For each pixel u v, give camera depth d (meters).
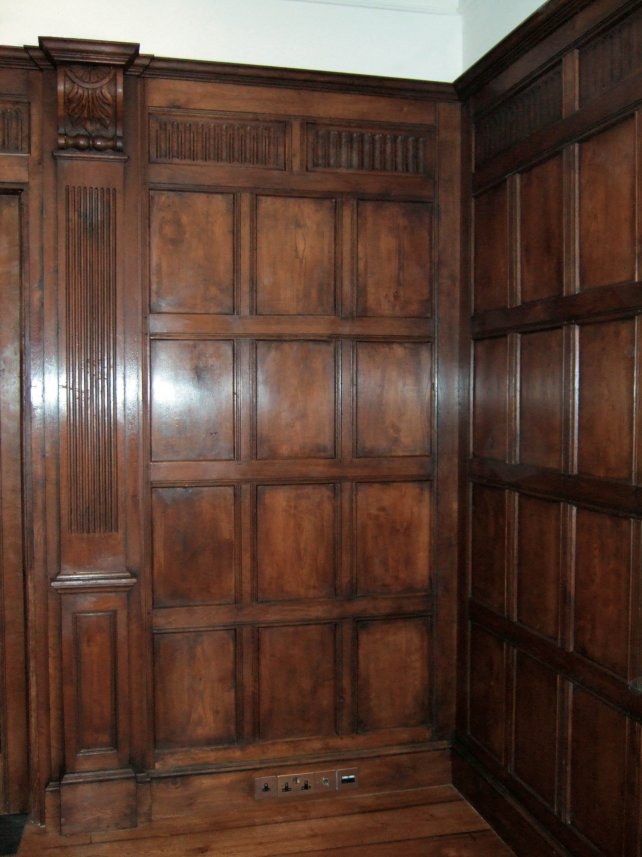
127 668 2.83
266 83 2.88
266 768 2.94
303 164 2.93
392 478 3.04
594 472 2.21
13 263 2.82
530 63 2.51
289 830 2.77
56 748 2.81
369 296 3.00
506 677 2.70
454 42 3.07
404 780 3.06
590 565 2.22
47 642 2.80
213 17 2.86
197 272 2.86
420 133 3.02
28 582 2.82
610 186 2.12
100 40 2.67
